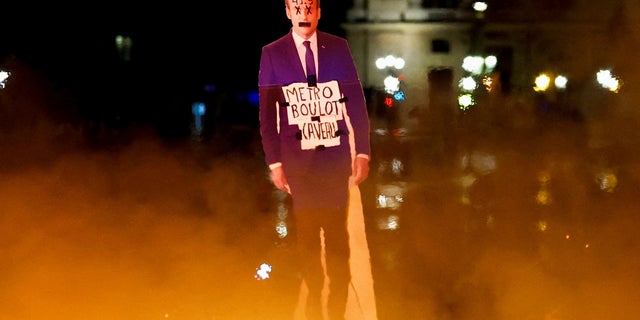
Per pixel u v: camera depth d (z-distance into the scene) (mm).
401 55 29859
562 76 23141
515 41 29281
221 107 25438
